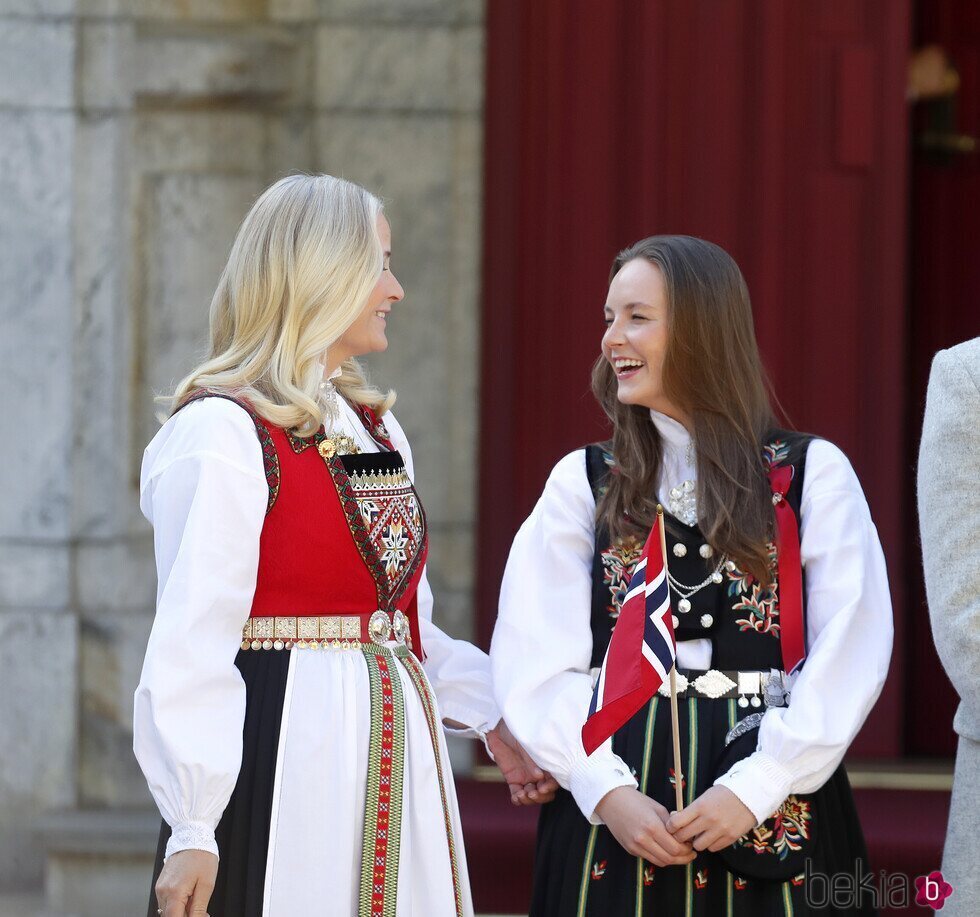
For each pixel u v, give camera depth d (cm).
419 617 879
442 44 1377
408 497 803
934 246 1543
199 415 742
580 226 1381
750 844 773
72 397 1358
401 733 747
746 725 792
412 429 1383
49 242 1355
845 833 832
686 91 1381
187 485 730
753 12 1381
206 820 695
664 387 836
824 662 780
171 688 695
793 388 1385
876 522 1385
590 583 848
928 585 743
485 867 1189
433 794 758
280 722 733
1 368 1355
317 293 770
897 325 1385
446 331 1383
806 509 823
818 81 1385
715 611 811
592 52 1380
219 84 1389
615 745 810
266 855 720
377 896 723
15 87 1350
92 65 1359
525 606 848
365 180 1384
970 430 728
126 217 1379
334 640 755
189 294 1402
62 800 1358
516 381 1383
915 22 1553
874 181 1388
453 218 1381
